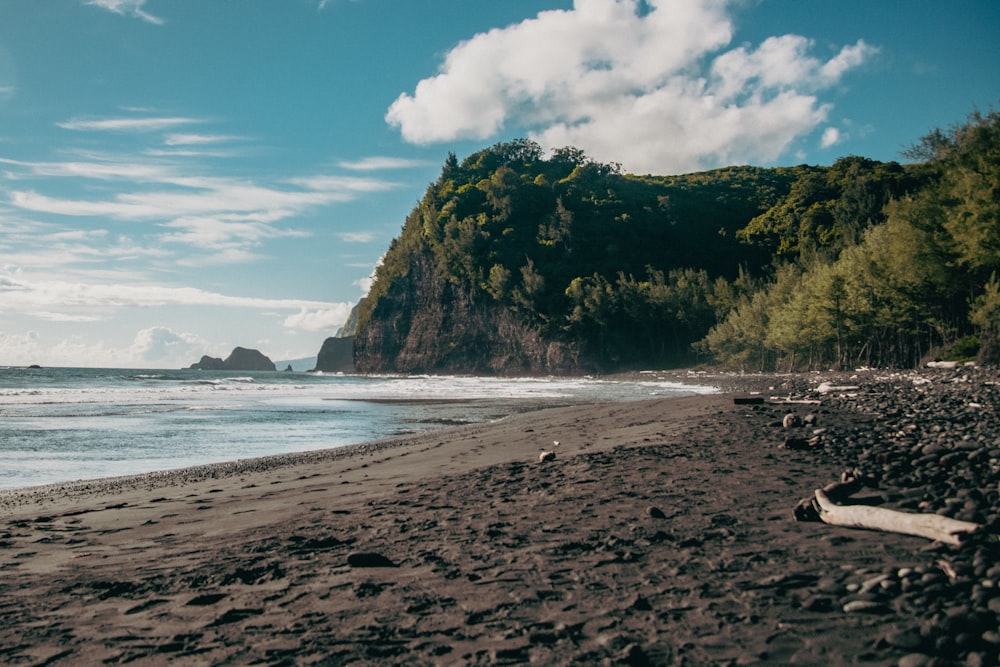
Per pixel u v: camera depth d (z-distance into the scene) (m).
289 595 4.44
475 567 4.81
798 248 136.75
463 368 161.50
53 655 3.58
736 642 3.24
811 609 3.56
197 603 4.40
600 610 3.78
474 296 162.62
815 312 64.44
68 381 70.19
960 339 46.62
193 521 8.01
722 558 4.60
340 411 32.22
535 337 148.38
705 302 124.44
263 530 6.91
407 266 182.00
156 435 21.25
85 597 4.72
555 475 8.89
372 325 182.62
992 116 41.84
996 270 40.22
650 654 3.15
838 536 4.93
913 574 3.86
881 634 3.22
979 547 4.26
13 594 4.85
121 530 7.64
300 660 3.34
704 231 168.12
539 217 172.38
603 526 5.77
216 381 79.12
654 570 4.44
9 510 9.71
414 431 22.70
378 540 5.92
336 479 11.34
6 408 30.45
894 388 21.34
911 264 45.03
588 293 143.12
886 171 126.62
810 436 10.61
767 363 86.25
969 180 38.38
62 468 14.65
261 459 15.53
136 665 3.40
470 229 165.00
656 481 7.75
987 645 2.98
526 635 3.47
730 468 8.25
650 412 20.31
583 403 37.53
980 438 8.92
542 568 4.66
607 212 171.38
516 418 25.14
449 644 3.44
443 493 8.37
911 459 7.77
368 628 3.74
